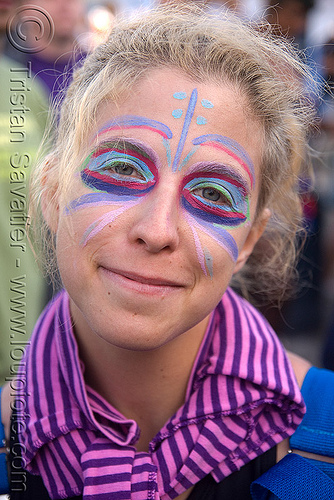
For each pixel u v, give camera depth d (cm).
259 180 132
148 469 119
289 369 133
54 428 123
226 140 119
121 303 111
